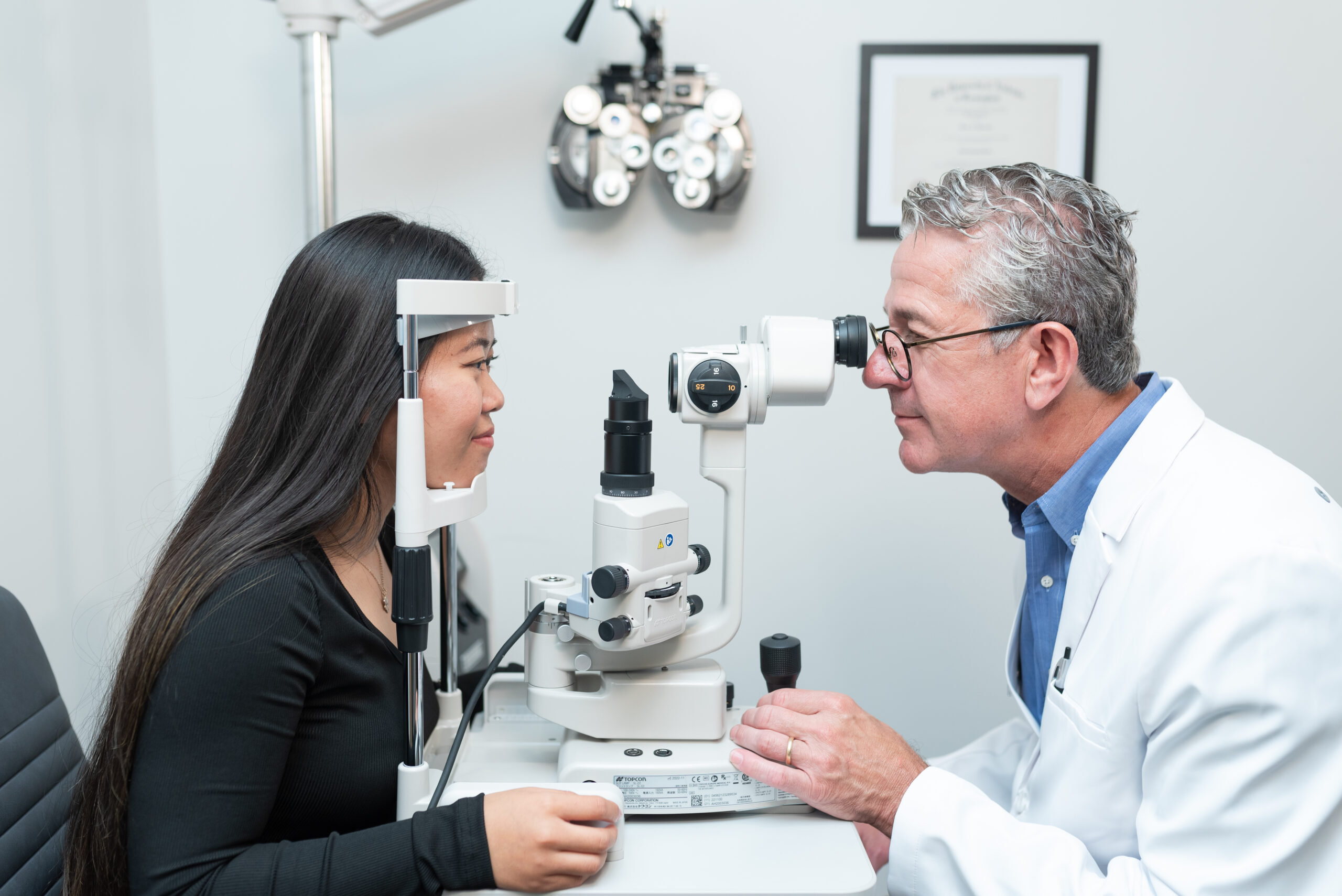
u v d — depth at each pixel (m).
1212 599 0.84
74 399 1.60
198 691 0.76
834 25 1.93
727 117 1.83
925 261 1.01
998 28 1.94
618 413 0.91
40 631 1.50
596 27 1.93
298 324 0.87
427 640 0.87
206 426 1.96
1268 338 2.02
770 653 1.03
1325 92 1.96
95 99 1.68
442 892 0.77
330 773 0.86
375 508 0.92
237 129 1.92
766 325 0.99
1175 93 1.96
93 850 0.83
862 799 0.91
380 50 1.92
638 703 0.94
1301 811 0.80
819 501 2.05
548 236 1.97
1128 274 1.00
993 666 2.09
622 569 0.87
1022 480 1.10
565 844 0.75
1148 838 0.85
